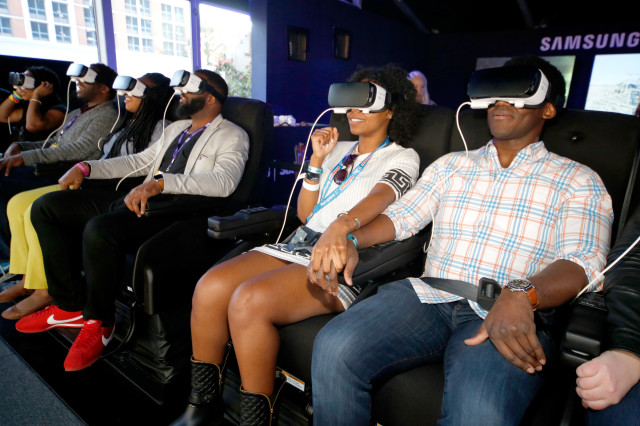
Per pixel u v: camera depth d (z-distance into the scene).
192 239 1.71
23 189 2.46
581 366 0.80
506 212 1.20
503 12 8.56
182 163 2.01
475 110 1.53
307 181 1.54
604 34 7.09
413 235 1.38
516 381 0.90
